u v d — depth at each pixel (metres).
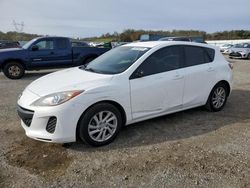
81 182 3.11
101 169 3.37
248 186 3.00
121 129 4.62
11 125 4.82
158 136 4.35
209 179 3.14
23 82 9.68
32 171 3.33
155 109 4.54
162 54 4.68
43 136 3.69
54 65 11.07
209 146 3.98
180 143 4.09
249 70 13.04
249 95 7.16
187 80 4.90
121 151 3.83
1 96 7.16
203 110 5.70
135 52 4.69
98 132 3.94
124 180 3.14
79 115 3.73
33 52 10.60
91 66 4.89
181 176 3.21
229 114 5.48
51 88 3.88
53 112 3.61
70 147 3.93
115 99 4.01
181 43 5.02
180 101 4.89
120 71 4.26
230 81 5.76
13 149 3.87
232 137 4.31
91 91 3.80
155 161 3.55
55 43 10.97
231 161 3.53
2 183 3.07
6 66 10.33
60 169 3.37
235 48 22.16
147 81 4.36
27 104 3.79
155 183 3.08
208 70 5.28
